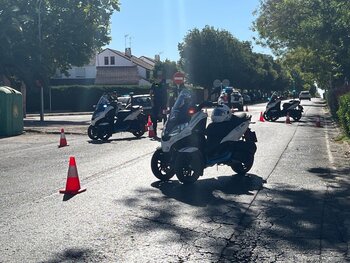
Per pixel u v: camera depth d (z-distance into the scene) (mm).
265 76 100250
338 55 21672
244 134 11914
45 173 12461
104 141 20438
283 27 24203
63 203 9078
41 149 17875
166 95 22484
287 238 6984
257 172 12445
